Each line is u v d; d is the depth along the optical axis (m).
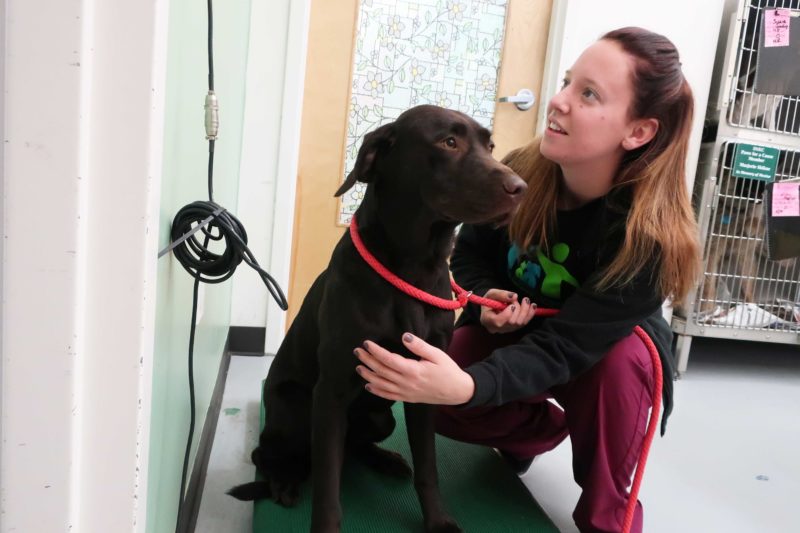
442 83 2.37
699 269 1.20
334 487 1.01
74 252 0.53
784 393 2.38
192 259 0.83
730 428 1.97
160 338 0.75
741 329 2.48
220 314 1.72
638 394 1.20
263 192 2.14
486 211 0.95
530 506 1.28
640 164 1.17
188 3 0.81
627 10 2.38
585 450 1.23
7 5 0.49
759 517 1.44
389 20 2.28
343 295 1.02
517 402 1.42
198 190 1.00
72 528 0.57
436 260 1.06
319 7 2.20
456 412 1.43
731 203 2.47
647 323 1.29
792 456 1.79
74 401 0.55
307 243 2.34
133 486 0.59
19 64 0.50
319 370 1.11
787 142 2.49
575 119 1.12
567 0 2.31
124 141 0.54
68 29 0.50
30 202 0.52
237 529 1.20
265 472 1.29
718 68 2.51
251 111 2.08
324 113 2.27
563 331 1.14
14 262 0.52
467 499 1.30
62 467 0.55
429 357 0.96
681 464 1.68
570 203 1.31
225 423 1.64
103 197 0.54
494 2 2.36
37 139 0.51
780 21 2.32
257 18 2.03
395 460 1.38
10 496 0.55
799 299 2.61
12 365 0.53
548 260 1.33
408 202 1.01
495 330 1.29
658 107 1.11
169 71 0.68
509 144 2.48
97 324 0.56
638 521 1.24
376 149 1.03
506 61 2.41
